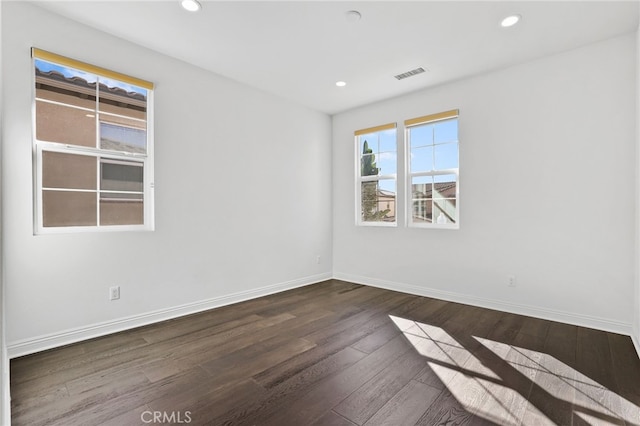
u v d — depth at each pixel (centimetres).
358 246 489
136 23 271
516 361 236
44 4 246
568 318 312
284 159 446
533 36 287
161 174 321
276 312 350
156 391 198
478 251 369
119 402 187
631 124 281
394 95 433
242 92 393
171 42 301
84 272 272
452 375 216
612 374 217
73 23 267
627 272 284
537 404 185
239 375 216
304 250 475
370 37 290
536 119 329
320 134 501
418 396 193
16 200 239
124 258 295
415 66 346
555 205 319
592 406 183
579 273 307
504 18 261
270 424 169
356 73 364
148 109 317
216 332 291
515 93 342
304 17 262
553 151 320
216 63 342
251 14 258
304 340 274
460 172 381
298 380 210
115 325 289
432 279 408
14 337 239
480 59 330
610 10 250
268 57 328
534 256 331
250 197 403
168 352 250
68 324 264
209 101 360
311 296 415
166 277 325
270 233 428
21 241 241
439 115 396
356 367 227
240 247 392
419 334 288
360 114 482
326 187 511
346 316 336
